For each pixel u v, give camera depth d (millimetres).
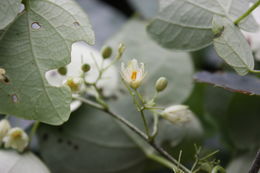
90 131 452
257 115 449
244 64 376
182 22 397
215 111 472
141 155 459
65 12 368
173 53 479
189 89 471
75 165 448
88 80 450
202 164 394
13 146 412
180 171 386
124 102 462
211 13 392
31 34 365
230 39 378
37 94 367
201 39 396
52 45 366
